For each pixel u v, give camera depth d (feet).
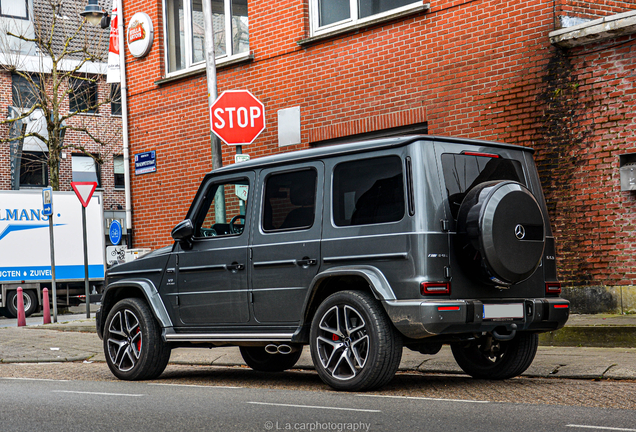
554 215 35.22
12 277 74.28
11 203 74.69
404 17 40.47
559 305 22.70
